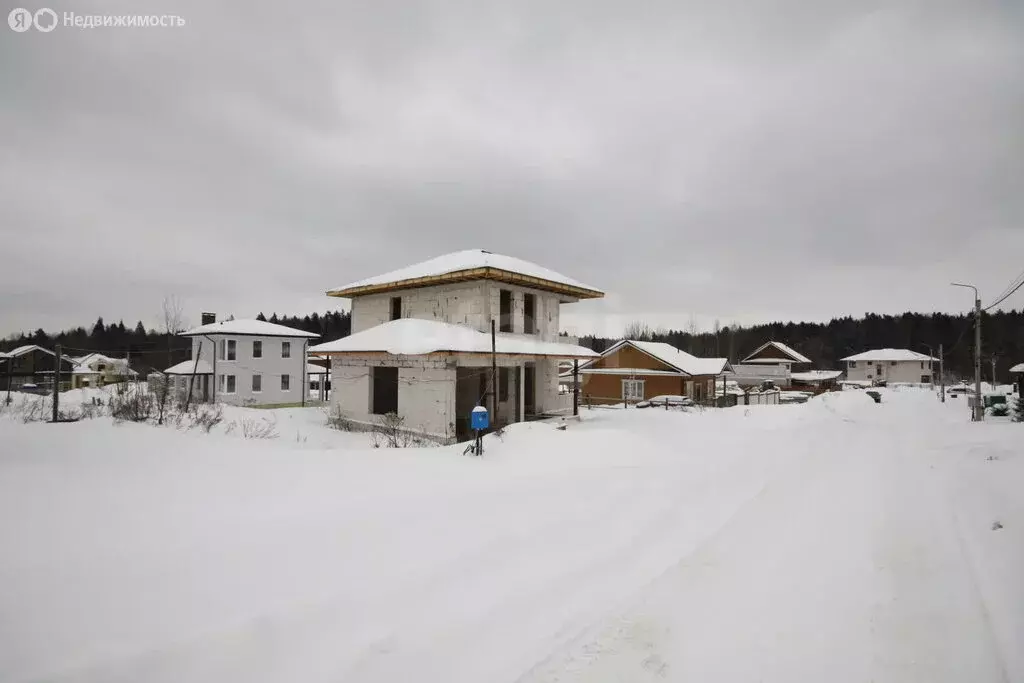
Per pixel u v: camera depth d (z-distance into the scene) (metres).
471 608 4.44
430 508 6.88
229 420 17.25
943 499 8.53
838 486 9.58
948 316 109.94
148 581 4.33
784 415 25.41
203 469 8.09
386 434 17.17
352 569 4.95
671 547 6.16
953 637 4.12
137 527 5.42
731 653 3.88
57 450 8.26
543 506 7.43
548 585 4.96
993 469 10.31
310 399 36.44
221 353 32.34
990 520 6.99
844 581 5.20
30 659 3.23
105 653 3.38
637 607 4.58
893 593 4.93
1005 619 4.36
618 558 5.73
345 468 9.01
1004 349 80.69
